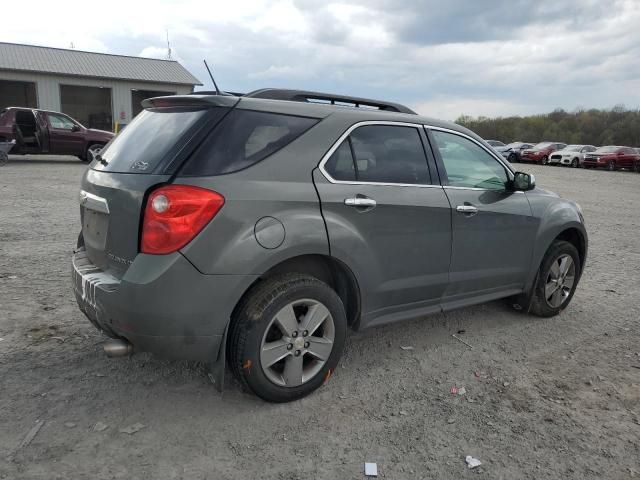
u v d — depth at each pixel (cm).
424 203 360
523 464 267
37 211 895
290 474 252
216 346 284
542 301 473
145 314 266
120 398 312
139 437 275
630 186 2194
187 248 266
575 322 480
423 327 450
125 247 283
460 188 393
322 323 321
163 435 278
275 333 308
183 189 266
